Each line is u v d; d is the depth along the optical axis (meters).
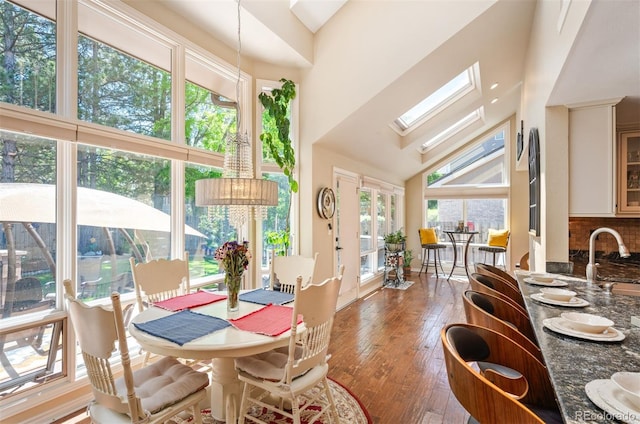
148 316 1.93
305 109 3.94
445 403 2.23
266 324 1.79
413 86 3.70
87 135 2.22
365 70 3.56
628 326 1.37
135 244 2.60
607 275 2.33
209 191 2.21
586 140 2.60
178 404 1.51
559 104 2.61
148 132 2.71
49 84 2.11
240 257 2.03
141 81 2.67
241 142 2.76
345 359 2.90
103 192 2.40
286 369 1.64
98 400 1.41
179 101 2.92
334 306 1.81
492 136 6.91
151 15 2.68
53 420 2.02
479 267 2.96
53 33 2.14
